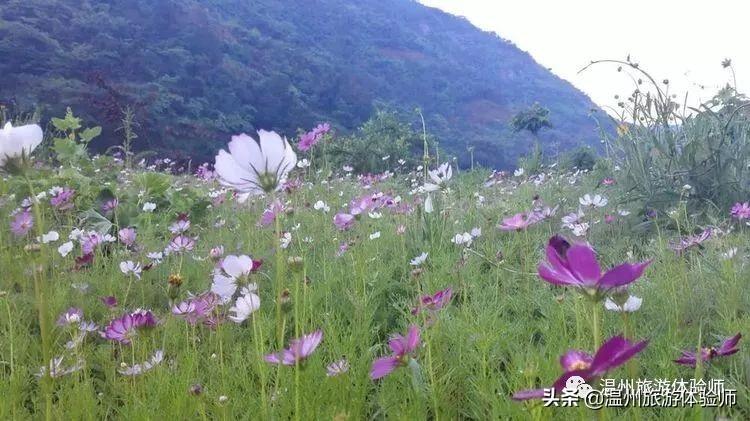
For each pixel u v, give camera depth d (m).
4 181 4.61
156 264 3.35
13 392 1.80
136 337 2.17
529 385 1.36
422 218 3.83
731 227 3.39
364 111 50.25
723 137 4.20
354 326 2.29
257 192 1.40
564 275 1.10
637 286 2.60
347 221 3.64
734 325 2.06
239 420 1.75
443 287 2.76
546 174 7.85
